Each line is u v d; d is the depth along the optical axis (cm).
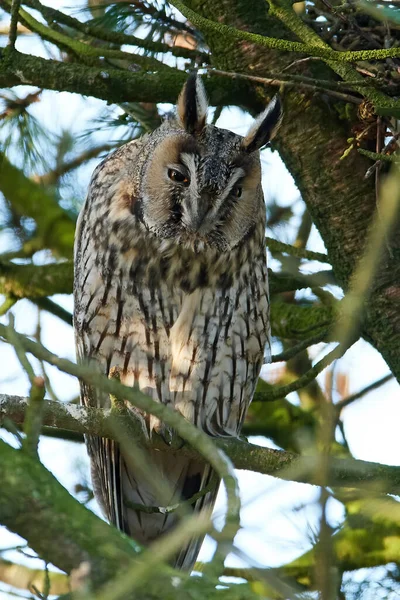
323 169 849
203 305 894
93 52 935
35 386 476
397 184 457
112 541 453
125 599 425
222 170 858
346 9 812
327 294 1002
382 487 662
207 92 891
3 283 1073
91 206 912
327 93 816
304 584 827
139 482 901
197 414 913
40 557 456
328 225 848
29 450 471
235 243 888
